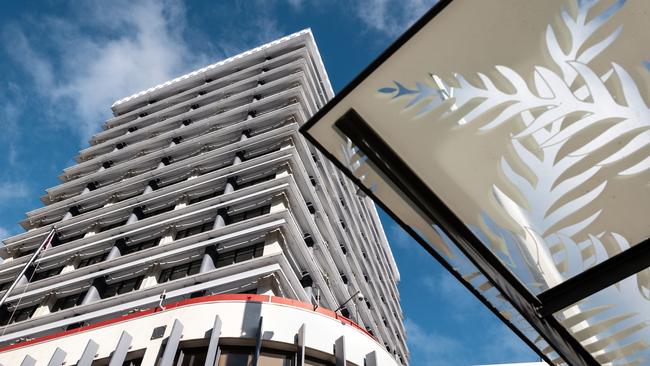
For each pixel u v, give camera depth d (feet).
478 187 17.95
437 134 17.30
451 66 16.33
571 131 16.89
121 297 91.91
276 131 129.39
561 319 18.51
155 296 89.10
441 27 15.60
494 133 17.24
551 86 16.29
